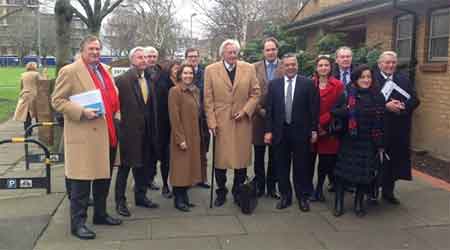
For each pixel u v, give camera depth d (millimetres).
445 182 7250
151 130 6148
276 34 14164
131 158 5852
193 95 6098
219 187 6352
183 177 6031
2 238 5191
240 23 32312
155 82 6516
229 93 6098
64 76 5035
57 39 10789
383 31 11094
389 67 6051
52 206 6328
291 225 5598
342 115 5742
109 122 5320
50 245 5023
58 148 10492
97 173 5195
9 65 83312
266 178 6879
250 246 4988
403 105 5910
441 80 8766
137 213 6066
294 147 6070
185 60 7426
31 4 20031
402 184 7145
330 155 6371
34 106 13508
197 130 6129
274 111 6098
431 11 9188
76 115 5000
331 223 5648
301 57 11297
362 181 5629
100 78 5316
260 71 6633
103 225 5609
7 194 7133
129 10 41875
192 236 5273
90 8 11719
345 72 6668
